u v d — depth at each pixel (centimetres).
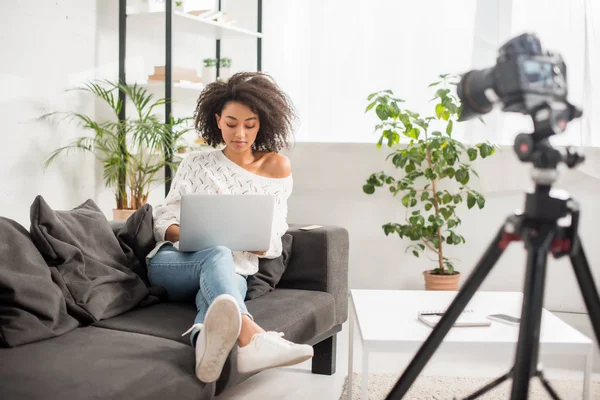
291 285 261
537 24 362
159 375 161
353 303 227
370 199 400
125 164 338
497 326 196
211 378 173
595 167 359
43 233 198
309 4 408
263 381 257
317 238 259
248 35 406
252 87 249
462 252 392
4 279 175
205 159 253
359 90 404
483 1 371
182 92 410
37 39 310
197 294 211
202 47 427
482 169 379
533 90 102
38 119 314
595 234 371
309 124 413
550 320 209
